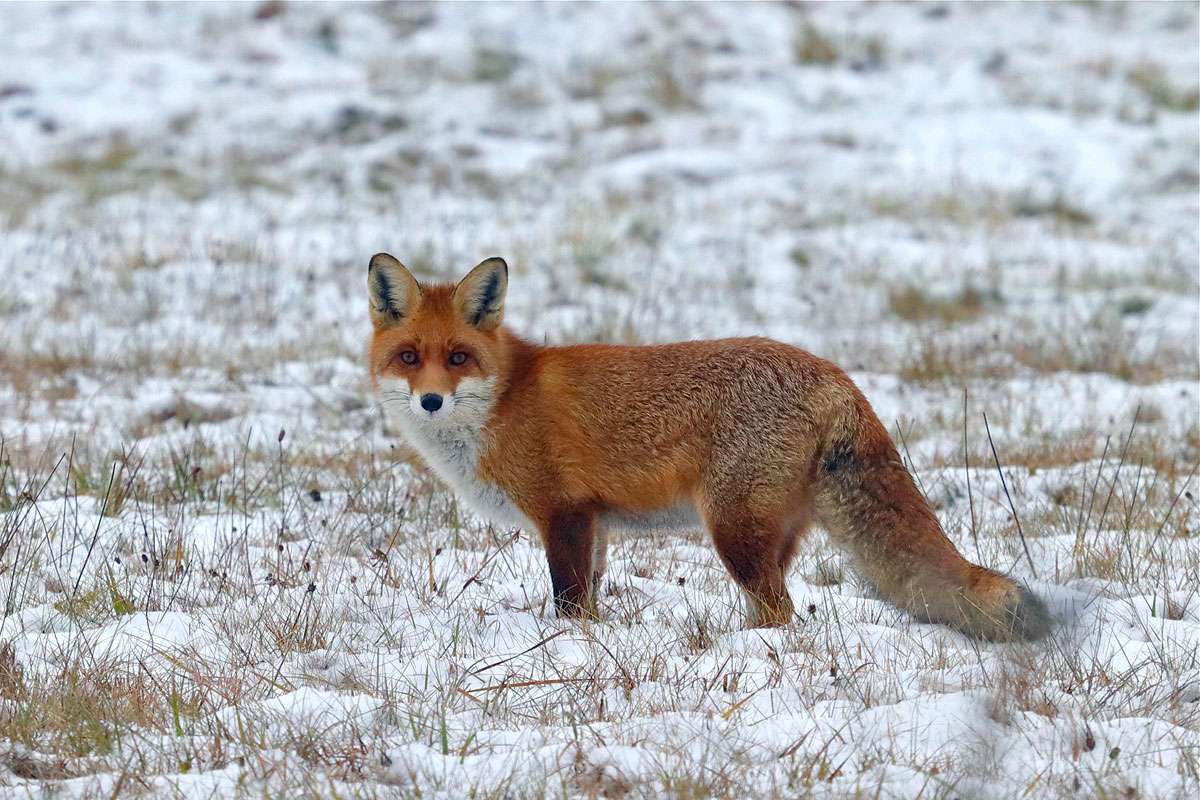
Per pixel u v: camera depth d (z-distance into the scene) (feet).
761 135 101.45
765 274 76.59
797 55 116.26
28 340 57.52
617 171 95.45
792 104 107.24
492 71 111.14
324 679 25.05
